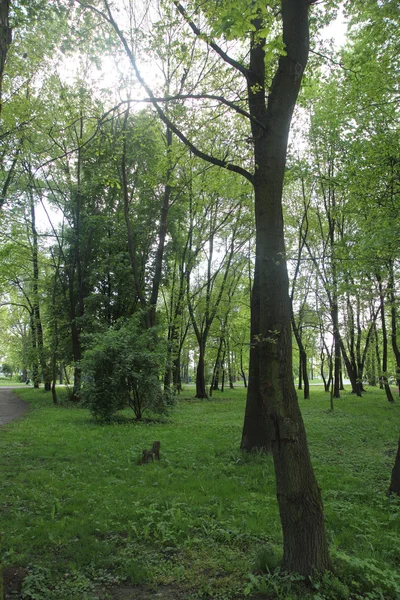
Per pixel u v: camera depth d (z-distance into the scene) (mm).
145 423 14680
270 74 8281
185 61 7898
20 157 15844
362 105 12711
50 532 4844
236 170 5895
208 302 27375
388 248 11305
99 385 14805
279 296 4094
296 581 3604
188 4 6312
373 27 10953
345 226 23391
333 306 18016
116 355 15047
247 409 9562
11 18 7688
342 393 32344
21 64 13125
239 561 4180
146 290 25844
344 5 9016
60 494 6340
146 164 21000
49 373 26656
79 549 4445
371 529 5156
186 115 8680
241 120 11508
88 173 21984
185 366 57625
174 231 26422
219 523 5219
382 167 11422
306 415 17281
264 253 4234
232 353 39625
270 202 4320
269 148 4395
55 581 3832
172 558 4340
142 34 8102
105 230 25125
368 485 7270
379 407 20547
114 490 6574
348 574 3820
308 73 9156
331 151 15617
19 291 32500
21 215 20531
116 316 25234
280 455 3857
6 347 55500
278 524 5227
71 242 25109
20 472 7609
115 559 4242
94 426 13656
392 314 18891
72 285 23984
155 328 16781
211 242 27844
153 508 5688
